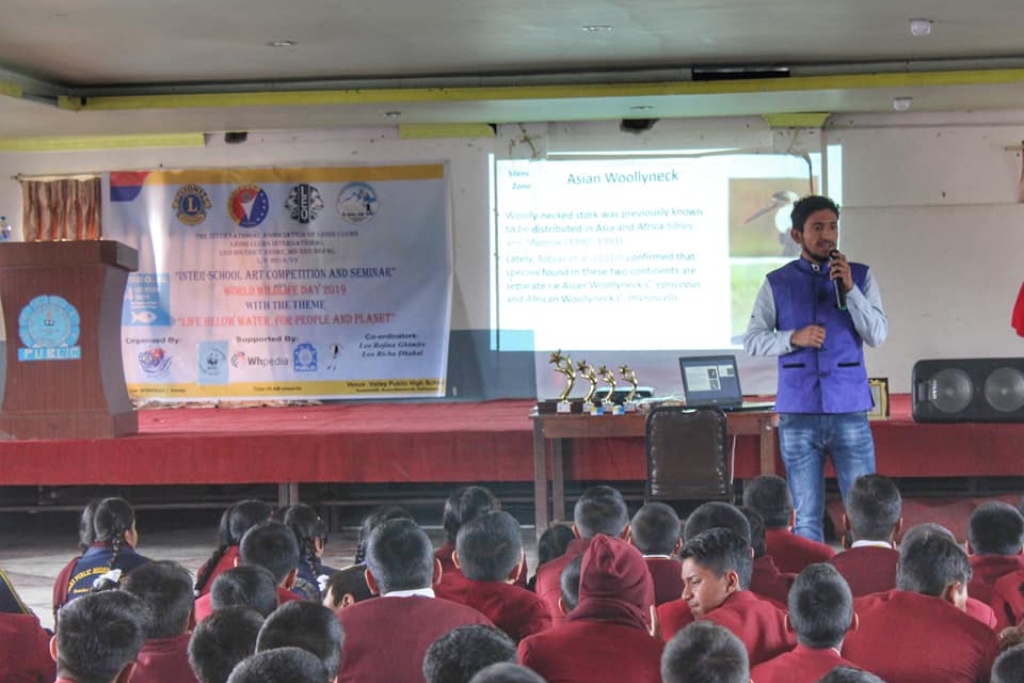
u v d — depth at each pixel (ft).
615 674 8.21
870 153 34.96
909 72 30.68
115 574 13.24
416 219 36.06
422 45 28.35
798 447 18.93
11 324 26.00
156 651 9.21
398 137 36.04
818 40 28.50
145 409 36.24
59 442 25.94
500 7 25.08
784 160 34.99
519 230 35.86
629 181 35.45
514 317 35.99
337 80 31.63
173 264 36.50
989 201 34.81
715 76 31.17
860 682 6.26
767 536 13.65
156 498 28.84
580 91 31.42
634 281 35.55
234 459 26.16
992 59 30.45
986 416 24.70
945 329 35.04
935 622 9.28
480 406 34.45
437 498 27.66
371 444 26.12
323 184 36.14
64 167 36.78
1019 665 6.95
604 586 8.64
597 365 35.68
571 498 27.81
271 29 26.55
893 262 35.06
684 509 29.17
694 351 35.45
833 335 18.75
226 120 34.04
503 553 10.94
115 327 26.78
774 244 35.14
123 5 24.41
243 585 9.89
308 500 27.17
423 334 36.22
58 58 28.71
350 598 11.23
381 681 9.08
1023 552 12.47
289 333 36.29
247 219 36.32
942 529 10.94
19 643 10.21
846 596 8.48
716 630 6.73
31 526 29.99
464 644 6.56
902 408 31.09
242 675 6.12
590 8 25.26
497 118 34.78
